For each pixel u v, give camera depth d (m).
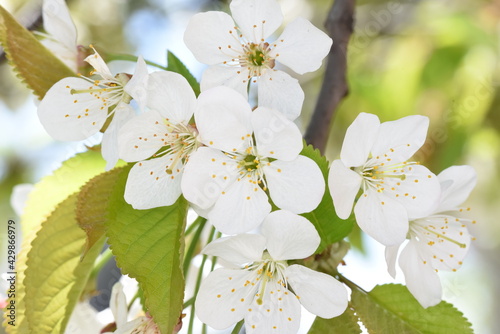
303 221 0.19
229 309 0.20
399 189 0.20
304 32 0.20
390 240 0.20
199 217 0.21
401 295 0.20
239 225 0.19
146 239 0.19
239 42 0.20
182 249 0.19
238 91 0.20
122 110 0.20
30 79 0.21
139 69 0.19
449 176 0.21
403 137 0.20
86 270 0.21
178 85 0.19
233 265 0.20
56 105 0.20
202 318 0.19
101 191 0.19
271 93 0.20
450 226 0.21
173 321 0.18
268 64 0.20
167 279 0.18
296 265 0.19
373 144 0.20
